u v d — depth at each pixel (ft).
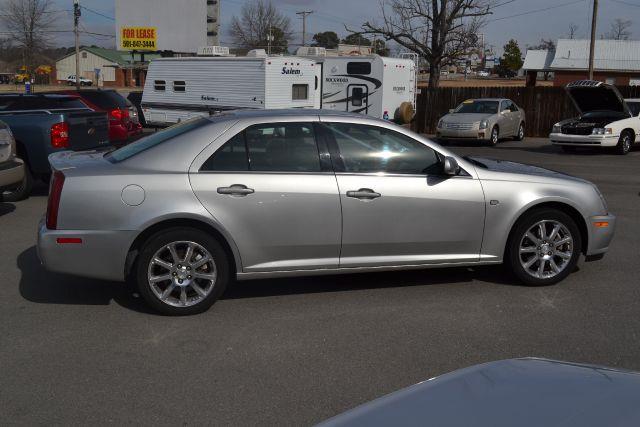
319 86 61.05
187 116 64.39
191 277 17.08
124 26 134.41
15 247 24.26
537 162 55.52
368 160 18.06
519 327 16.58
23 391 13.01
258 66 57.52
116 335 15.90
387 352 14.99
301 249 17.58
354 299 18.60
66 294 18.89
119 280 16.85
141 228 16.48
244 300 18.48
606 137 60.03
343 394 12.96
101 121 36.68
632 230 28.07
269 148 17.48
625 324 16.85
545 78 236.84
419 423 6.40
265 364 14.33
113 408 12.35
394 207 17.94
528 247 19.56
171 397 12.80
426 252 18.54
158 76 66.59
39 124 32.83
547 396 6.71
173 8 132.98
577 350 15.16
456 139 72.38
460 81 215.92
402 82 67.46
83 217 16.47
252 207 17.02
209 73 61.52
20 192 33.53
